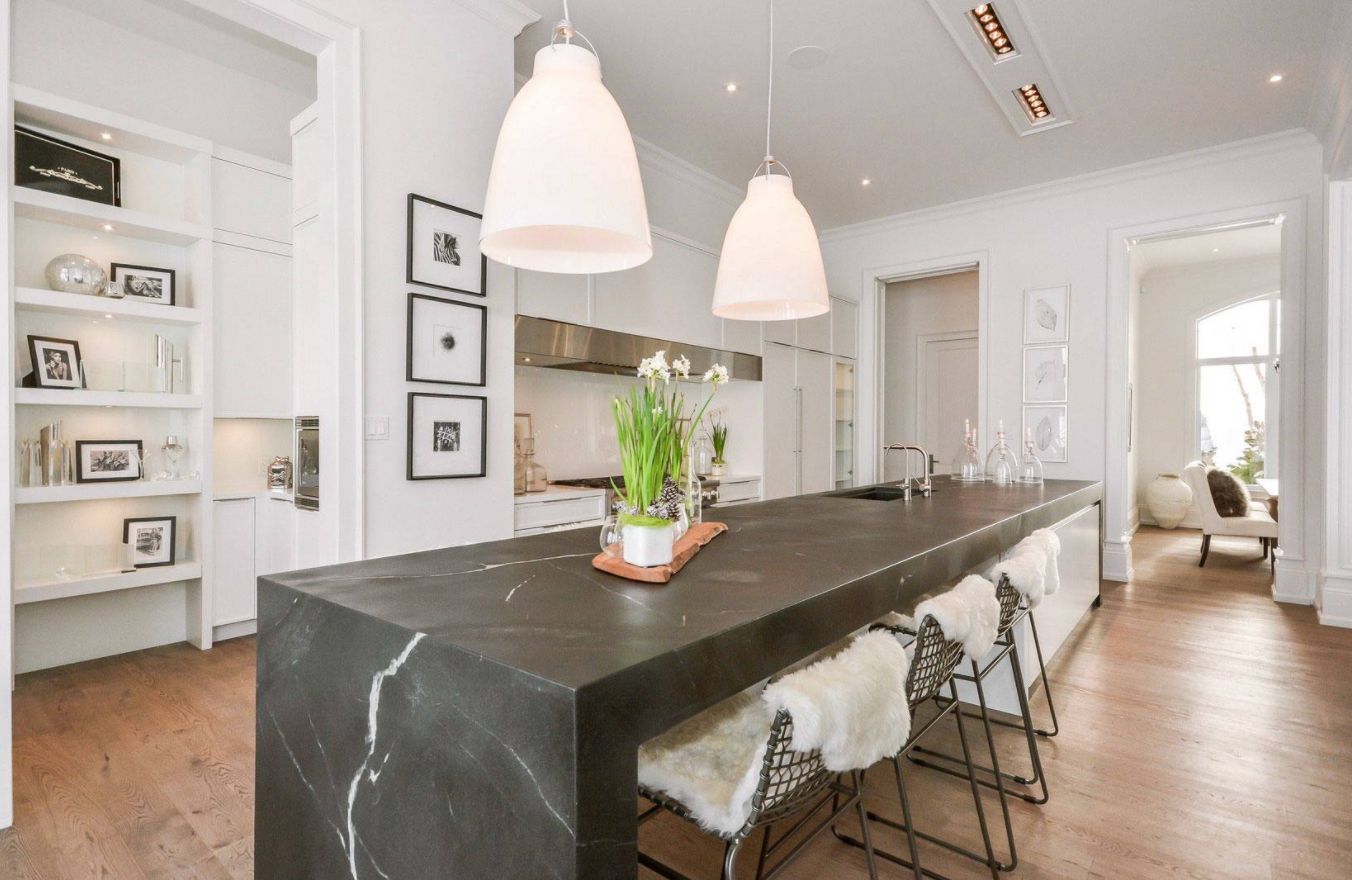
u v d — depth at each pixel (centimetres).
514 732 86
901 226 598
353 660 113
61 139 315
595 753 81
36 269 309
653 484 153
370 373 266
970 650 146
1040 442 530
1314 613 414
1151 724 262
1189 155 464
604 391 477
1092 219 509
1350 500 384
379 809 107
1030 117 413
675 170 488
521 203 142
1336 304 386
